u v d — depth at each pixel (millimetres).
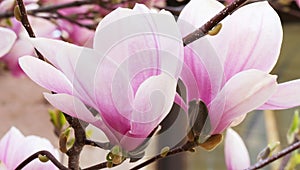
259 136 1192
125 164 495
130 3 541
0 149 501
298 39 1491
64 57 395
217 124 421
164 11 393
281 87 423
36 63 400
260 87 404
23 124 1196
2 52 500
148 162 432
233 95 411
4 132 1154
